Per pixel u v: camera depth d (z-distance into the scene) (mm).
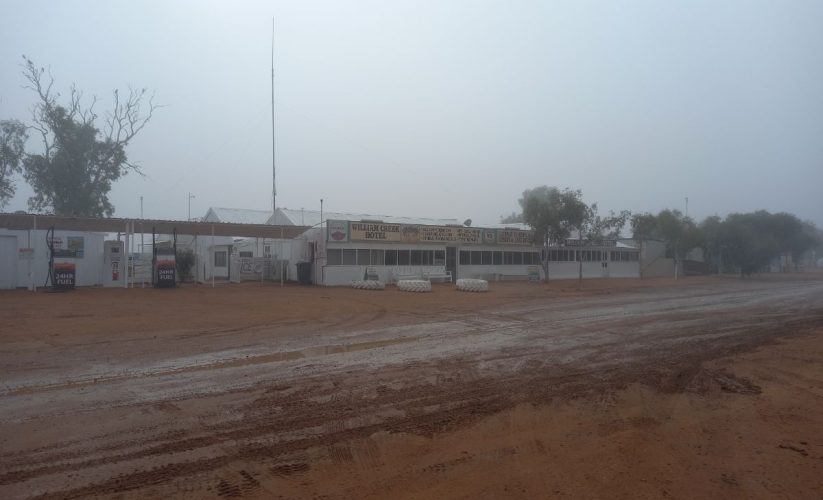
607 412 7840
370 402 8094
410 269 35281
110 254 29297
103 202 45312
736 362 11422
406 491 5195
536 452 6262
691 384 9562
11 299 21797
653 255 52844
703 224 55469
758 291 31703
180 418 7230
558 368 10562
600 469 5797
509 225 52719
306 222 40188
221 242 45094
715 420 7594
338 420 7254
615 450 6359
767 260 54250
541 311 19906
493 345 12930
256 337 13758
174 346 12391
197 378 9406
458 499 5047
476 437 6719
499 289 31344
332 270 32219
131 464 5703
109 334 13891
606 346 12938
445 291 29344
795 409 8195
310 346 12594
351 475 5531
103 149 44281
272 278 37844
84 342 12766
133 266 29406
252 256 42000
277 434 6680
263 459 5895
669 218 48438
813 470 5855
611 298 25594
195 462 5781
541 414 7680
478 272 39094
